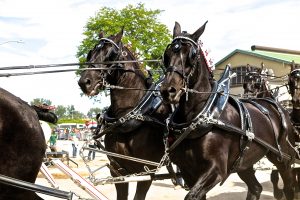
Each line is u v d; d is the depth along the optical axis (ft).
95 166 48.44
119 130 19.19
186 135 16.25
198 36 16.62
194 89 16.58
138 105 19.48
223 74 18.70
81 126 161.89
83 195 29.58
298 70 25.99
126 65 19.86
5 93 11.84
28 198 11.85
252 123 18.99
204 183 15.64
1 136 11.28
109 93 20.49
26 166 11.72
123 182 18.84
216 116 16.61
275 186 26.22
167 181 35.96
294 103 25.58
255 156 19.07
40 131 12.23
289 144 22.18
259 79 30.91
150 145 19.49
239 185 33.45
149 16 84.64
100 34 21.12
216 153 16.24
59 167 17.85
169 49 16.37
